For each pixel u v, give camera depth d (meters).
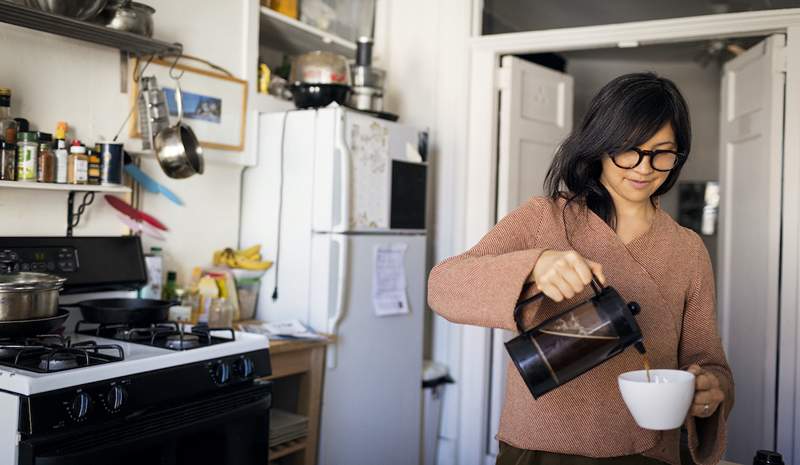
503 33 3.40
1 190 2.13
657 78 1.16
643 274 1.21
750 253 3.17
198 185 2.77
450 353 3.44
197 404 1.85
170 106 2.56
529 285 1.09
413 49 3.56
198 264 2.78
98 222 2.39
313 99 2.82
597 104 1.17
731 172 3.43
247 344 2.04
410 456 3.07
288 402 2.74
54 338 1.90
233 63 2.83
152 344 1.96
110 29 2.17
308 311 2.73
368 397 2.84
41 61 2.21
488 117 3.38
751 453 3.12
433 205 3.49
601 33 3.14
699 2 3.02
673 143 1.15
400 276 2.96
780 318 2.93
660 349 1.21
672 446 1.23
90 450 1.57
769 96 2.98
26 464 1.49
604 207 1.22
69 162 2.19
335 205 2.68
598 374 1.18
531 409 1.20
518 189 3.43
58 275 2.18
